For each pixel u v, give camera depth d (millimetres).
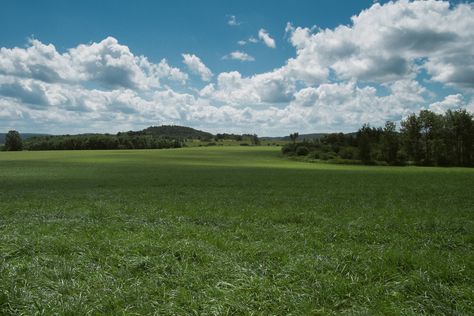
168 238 13484
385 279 9141
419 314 7199
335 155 128125
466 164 116812
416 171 73250
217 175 58281
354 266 9938
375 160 118438
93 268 9844
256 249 11586
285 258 10664
